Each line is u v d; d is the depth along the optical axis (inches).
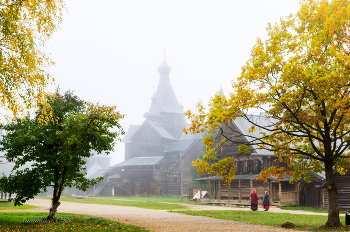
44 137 655.1
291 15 710.5
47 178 657.0
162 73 3528.5
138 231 576.1
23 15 494.6
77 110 719.7
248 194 1512.1
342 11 628.1
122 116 711.7
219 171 765.3
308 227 665.6
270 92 684.1
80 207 1219.9
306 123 704.4
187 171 2561.5
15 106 488.4
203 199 1626.5
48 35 517.3
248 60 724.0
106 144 697.0
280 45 693.9
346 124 735.1
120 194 2691.9
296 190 1419.8
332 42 655.8
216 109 744.3
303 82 629.9
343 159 759.7
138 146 2896.2
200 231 589.0
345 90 627.2
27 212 869.2
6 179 655.8
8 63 485.1
